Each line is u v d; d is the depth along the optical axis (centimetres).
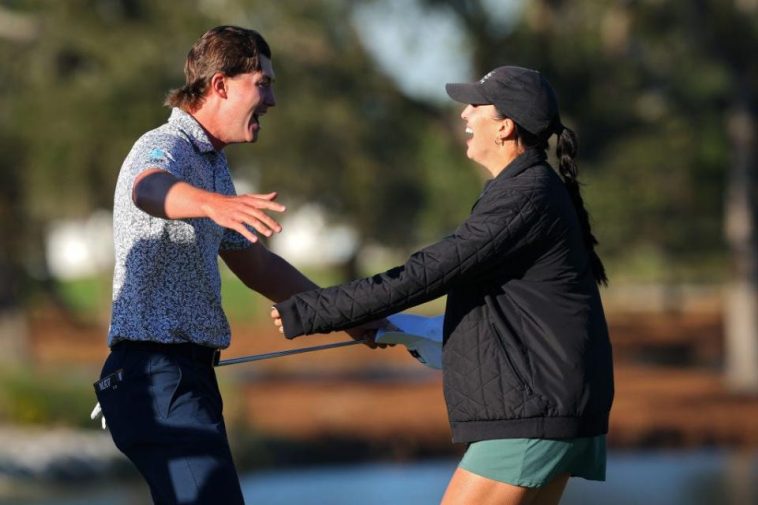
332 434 7288
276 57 7950
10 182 9288
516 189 1653
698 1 8350
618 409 8431
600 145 9062
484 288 1667
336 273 12325
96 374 7731
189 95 1739
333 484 5803
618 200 9194
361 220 9375
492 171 1738
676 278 12812
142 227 1656
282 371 11956
